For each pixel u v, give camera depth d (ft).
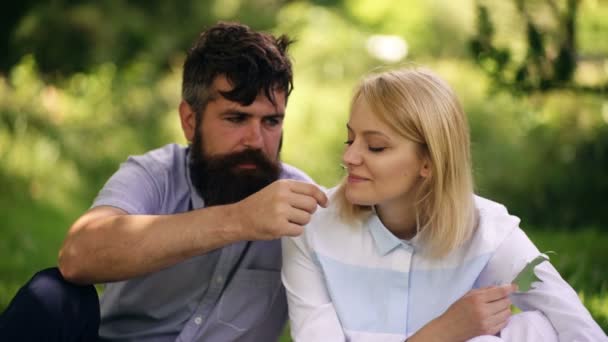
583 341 7.29
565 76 14.69
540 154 24.59
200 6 29.96
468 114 25.88
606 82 15.14
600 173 23.63
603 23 23.41
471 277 7.84
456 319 7.28
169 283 8.80
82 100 28.27
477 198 8.44
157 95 29.68
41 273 7.89
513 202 24.18
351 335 7.88
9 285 14.34
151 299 8.86
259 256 8.93
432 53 33.30
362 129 7.77
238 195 8.91
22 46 26.55
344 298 8.02
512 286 7.38
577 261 14.30
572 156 24.17
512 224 8.03
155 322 8.92
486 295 7.29
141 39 29.04
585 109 24.27
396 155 7.72
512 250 7.89
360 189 7.84
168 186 9.14
